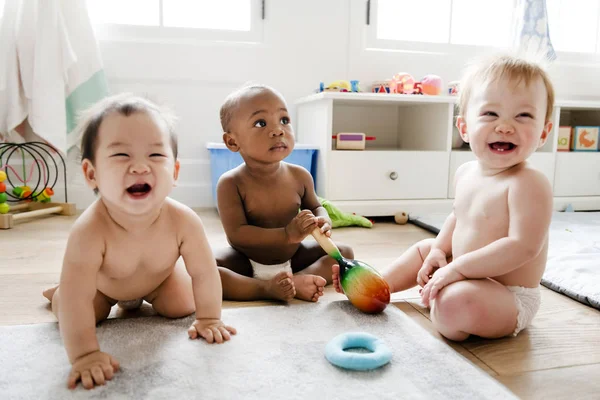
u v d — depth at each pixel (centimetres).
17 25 181
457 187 92
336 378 63
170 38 205
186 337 75
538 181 78
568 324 86
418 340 76
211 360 67
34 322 82
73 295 66
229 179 105
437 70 229
